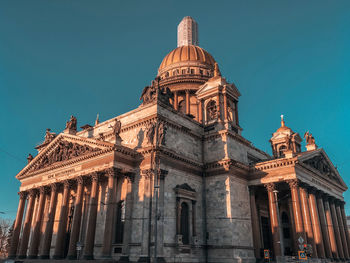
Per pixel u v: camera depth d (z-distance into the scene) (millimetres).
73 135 53625
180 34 116438
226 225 49094
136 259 41719
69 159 52688
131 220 44750
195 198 51312
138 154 47781
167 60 89562
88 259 42688
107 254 41688
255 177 55750
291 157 51781
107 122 58625
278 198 62656
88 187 53375
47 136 74125
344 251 64750
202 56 88500
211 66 87938
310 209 55656
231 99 64625
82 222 49719
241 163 54531
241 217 51406
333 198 66375
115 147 45406
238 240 48812
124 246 43031
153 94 53844
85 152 50344
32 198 60500
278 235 49625
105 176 49344
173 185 47562
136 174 47125
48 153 59750
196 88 79312
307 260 45031
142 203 44500
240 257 47781
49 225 52250
